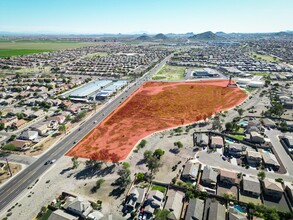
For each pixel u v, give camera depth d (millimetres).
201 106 197625
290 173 109688
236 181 102125
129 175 107250
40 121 170500
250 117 171500
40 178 107312
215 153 126375
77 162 115875
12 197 95938
